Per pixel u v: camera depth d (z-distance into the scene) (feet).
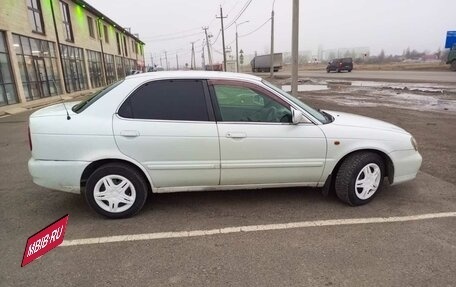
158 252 10.75
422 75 105.19
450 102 46.96
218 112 13.05
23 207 14.10
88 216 13.24
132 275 9.61
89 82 101.76
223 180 13.34
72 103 15.40
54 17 74.90
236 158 13.07
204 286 9.14
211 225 12.50
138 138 12.39
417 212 13.46
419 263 10.11
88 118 12.41
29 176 18.19
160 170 12.78
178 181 13.08
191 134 12.65
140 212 13.57
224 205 14.20
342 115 15.75
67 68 82.48
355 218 13.00
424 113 37.52
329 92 65.31
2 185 16.78
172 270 9.84
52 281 9.34
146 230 12.14
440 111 38.96
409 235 11.71
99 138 12.27
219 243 11.28
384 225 12.42
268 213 13.46
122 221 12.83
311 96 58.75
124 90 12.72
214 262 10.21
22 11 59.31
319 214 13.37
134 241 11.41
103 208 12.81
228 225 12.50
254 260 10.31
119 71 155.94
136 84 12.80
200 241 11.40
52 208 13.99
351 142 13.66
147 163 12.64
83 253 10.70
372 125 14.46
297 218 13.03
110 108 12.56
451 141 24.67
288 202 14.49
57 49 76.07
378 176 14.17
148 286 9.14
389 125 15.23
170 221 12.82
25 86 59.72
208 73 13.52
